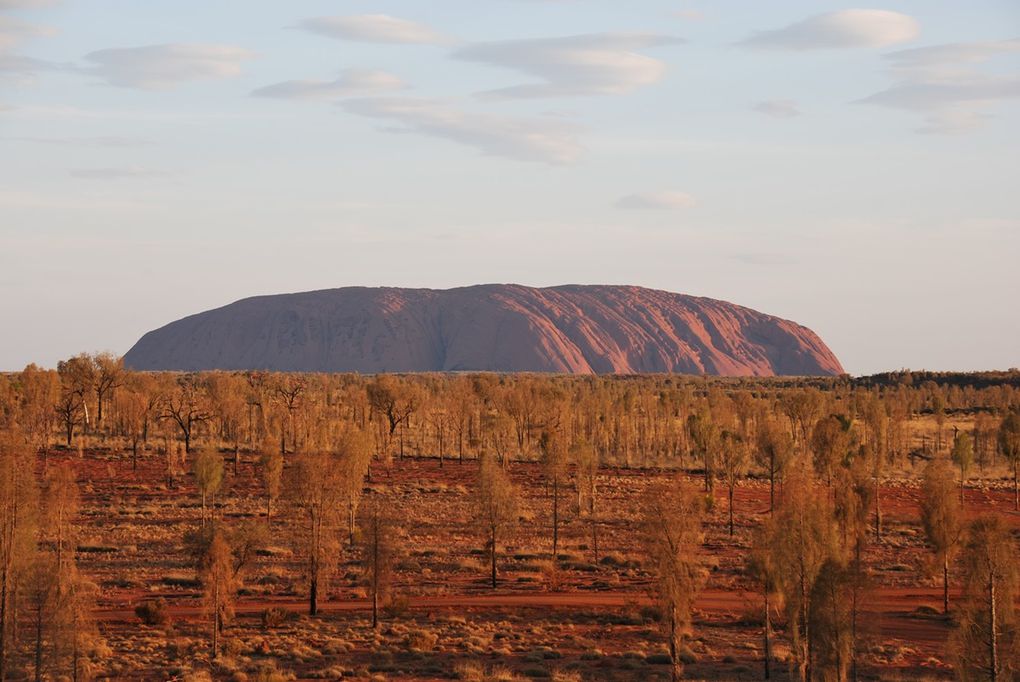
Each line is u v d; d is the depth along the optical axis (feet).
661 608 214.07
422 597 306.14
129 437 651.66
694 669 229.45
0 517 200.54
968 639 180.45
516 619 282.77
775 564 205.05
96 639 241.14
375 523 275.59
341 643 248.11
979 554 180.34
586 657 241.55
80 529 395.34
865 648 194.59
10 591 198.49
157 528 401.49
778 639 260.62
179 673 219.00
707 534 402.31
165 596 301.02
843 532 280.10
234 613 270.26
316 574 285.64
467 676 219.20
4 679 195.42
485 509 336.90
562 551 372.38
